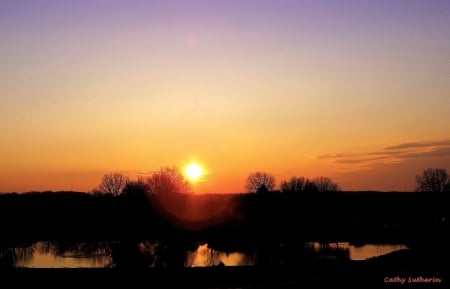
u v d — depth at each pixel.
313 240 131.00
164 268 73.12
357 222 164.62
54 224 148.75
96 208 161.75
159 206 160.00
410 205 180.38
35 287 60.12
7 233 136.25
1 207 163.25
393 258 68.06
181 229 145.12
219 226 150.50
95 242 127.06
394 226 157.00
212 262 92.94
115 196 168.38
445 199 184.00
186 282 61.91
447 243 82.69
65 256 102.31
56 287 60.16
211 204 165.62
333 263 73.50
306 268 68.81
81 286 60.50
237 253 106.81
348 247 116.12
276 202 166.88
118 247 116.94
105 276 66.00
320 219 161.75
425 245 81.56
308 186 171.62
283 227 150.62
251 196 169.75
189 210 160.75
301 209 165.00
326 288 49.22
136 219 153.75
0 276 65.75
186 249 113.88
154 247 118.56
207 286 58.59
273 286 52.69
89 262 92.69
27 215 156.62
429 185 193.62
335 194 175.25
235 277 64.00
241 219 161.12
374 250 109.06
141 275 66.38
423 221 159.50
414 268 56.97
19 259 96.75
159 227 147.88
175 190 169.00
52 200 166.88
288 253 104.62
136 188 165.50
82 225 148.25
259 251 109.38
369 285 48.38
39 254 105.50
